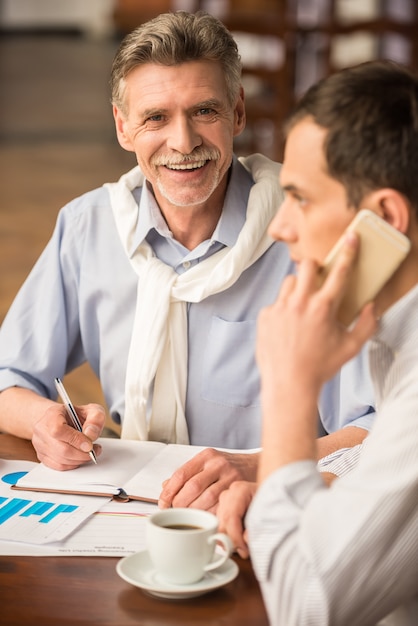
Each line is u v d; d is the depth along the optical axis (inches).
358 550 41.8
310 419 45.2
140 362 79.1
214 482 61.4
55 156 370.9
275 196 80.5
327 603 42.1
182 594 50.1
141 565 52.6
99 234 83.8
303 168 45.7
